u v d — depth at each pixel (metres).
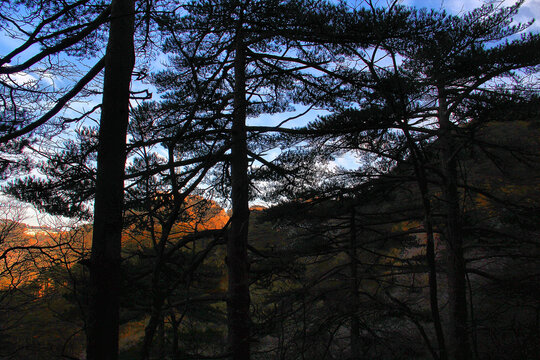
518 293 7.18
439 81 8.86
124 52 4.73
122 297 6.47
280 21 9.08
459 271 8.27
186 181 4.98
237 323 7.45
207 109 7.91
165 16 5.30
